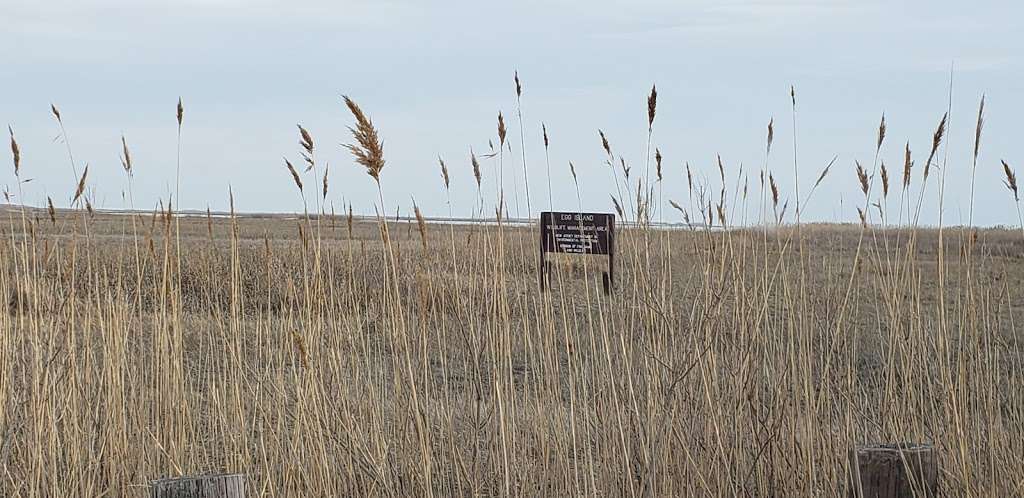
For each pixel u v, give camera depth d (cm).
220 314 669
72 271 541
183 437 554
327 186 542
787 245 526
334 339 568
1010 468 488
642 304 530
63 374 541
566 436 525
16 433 533
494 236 527
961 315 511
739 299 526
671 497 491
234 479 375
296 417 528
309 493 522
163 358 561
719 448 502
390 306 538
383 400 564
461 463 518
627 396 522
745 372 515
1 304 531
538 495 530
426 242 485
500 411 486
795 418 510
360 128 447
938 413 525
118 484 541
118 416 541
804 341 520
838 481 503
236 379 568
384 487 515
